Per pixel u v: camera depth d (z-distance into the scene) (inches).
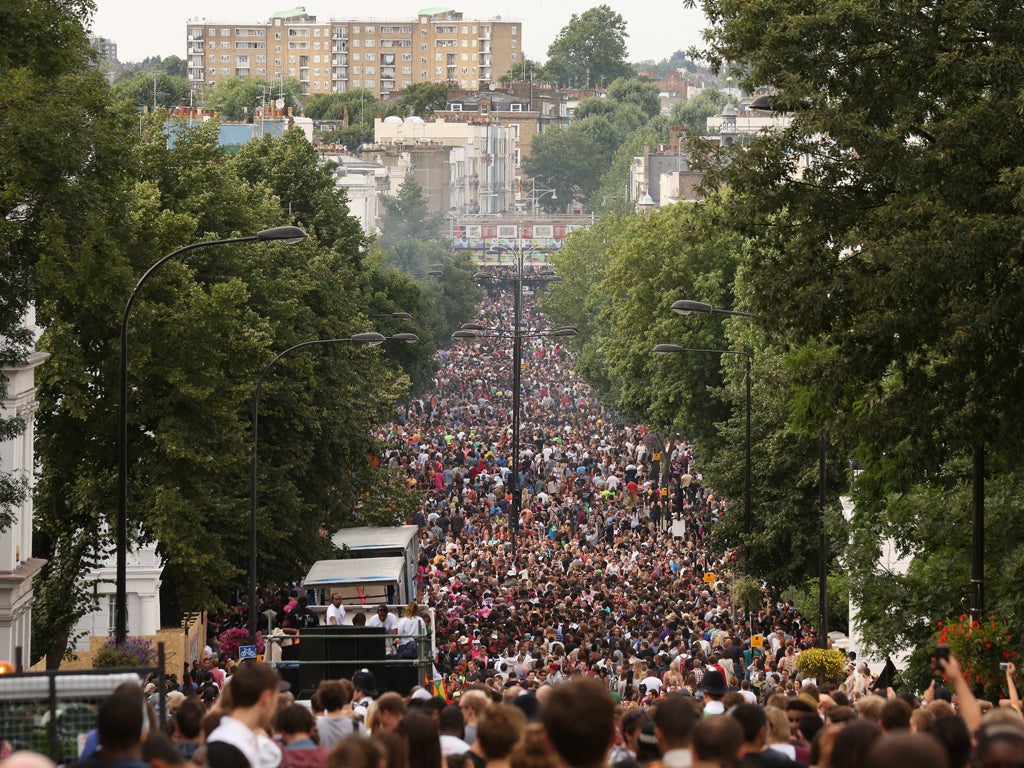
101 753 1129.4
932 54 3004.4
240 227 5816.9
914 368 3181.6
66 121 3289.9
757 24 3174.2
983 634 3110.2
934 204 2896.2
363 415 6815.9
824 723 1680.6
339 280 7327.8
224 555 5206.7
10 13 3457.2
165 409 4894.2
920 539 3759.8
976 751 1053.2
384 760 1099.3
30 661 4832.7
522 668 3750.0
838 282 3080.7
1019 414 3078.2
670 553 7042.3
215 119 5964.6
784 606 6314.0
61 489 5019.7
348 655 3351.4
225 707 1430.9
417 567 6579.7
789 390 4047.7
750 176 3196.4
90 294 3617.1
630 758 1300.4
